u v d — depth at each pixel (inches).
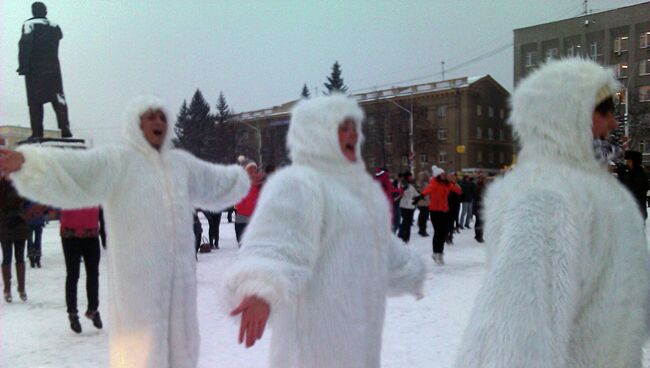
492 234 58.1
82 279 331.9
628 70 1836.9
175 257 125.5
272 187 86.0
